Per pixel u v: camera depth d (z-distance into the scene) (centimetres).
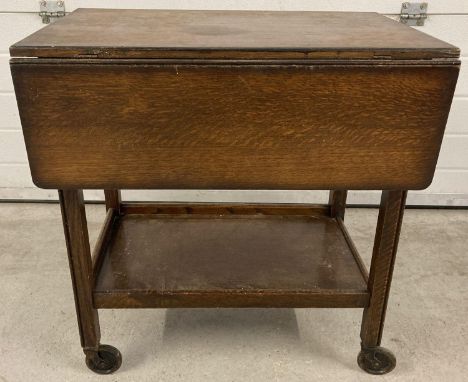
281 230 163
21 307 159
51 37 107
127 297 129
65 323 153
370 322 132
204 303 132
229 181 112
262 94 103
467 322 156
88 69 99
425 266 183
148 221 167
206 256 148
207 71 101
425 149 109
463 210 225
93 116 104
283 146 108
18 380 134
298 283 136
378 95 104
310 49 100
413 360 142
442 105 105
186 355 142
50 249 190
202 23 129
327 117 106
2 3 190
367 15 148
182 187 113
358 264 145
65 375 135
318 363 141
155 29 120
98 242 148
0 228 203
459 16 193
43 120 104
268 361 141
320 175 112
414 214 220
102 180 111
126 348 144
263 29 122
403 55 101
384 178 112
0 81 202
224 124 106
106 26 122
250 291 131
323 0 192
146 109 104
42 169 109
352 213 220
